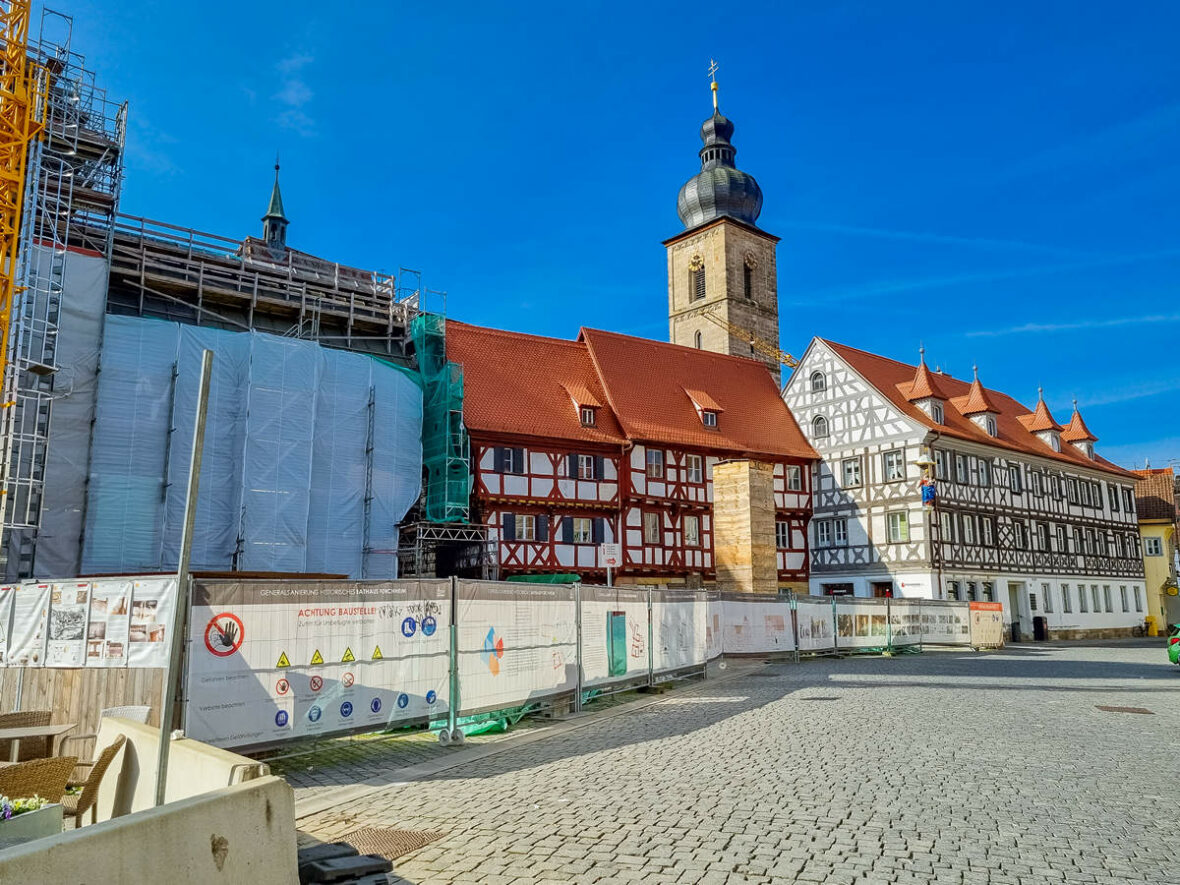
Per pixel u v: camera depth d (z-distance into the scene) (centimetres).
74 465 2395
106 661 1015
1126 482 5712
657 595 1869
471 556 3450
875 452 4391
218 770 561
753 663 2556
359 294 3222
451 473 3281
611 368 4219
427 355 3316
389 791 912
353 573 2861
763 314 6675
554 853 666
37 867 367
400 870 635
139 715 901
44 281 2431
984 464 4597
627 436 3866
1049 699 1648
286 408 2722
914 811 782
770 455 4375
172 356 2580
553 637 1461
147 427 2519
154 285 2764
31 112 2630
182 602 504
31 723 948
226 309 2948
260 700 986
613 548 2011
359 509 2902
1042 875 609
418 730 1305
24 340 2384
